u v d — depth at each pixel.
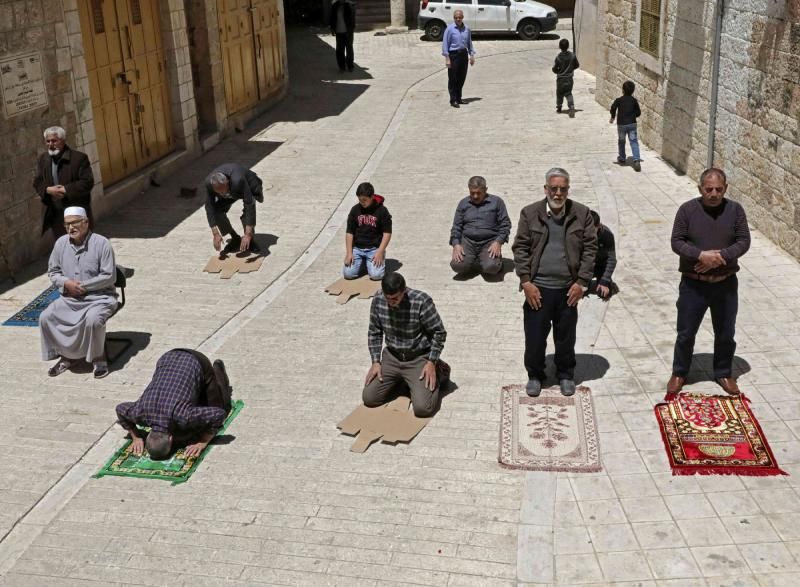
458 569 5.56
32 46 10.71
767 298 8.88
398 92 20.72
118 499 6.41
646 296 9.15
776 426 6.77
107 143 13.07
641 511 5.95
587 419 7.04
